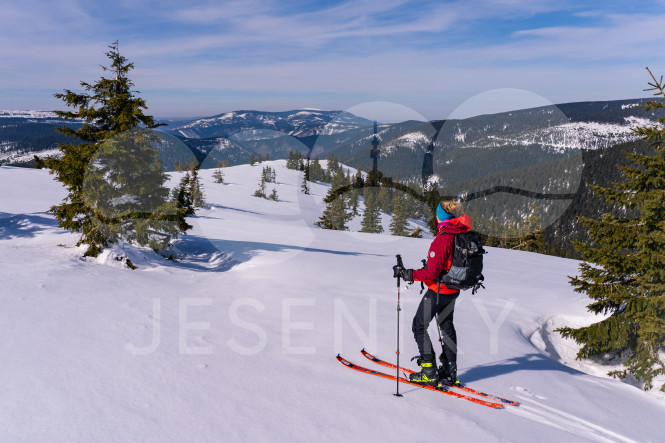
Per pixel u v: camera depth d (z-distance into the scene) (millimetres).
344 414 3057
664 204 5996
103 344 3822
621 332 6750
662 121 6207
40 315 4371
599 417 3922
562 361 7207
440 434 2955
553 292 10156
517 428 3262
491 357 5172
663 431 3852
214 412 2824
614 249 6664
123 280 6480
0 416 2492
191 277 7844
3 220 11141
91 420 2555
